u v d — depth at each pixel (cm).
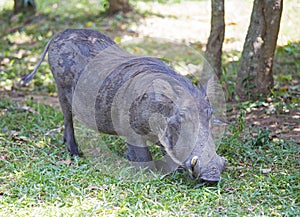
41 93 1349
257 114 1131
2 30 1941
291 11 1866
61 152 955
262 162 882
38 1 2283
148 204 729
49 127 1087
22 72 1484
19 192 764
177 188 779
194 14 2044
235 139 966
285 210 709
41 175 820
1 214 695
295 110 1142
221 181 789
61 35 953
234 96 1245
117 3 2009
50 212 701
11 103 1234
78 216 690
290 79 1334
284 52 1552
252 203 738
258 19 1183
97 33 959
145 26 1884
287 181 798
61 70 921
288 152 916
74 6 2197
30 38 1822
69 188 783
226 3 2025
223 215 698
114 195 755
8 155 916
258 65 1195
